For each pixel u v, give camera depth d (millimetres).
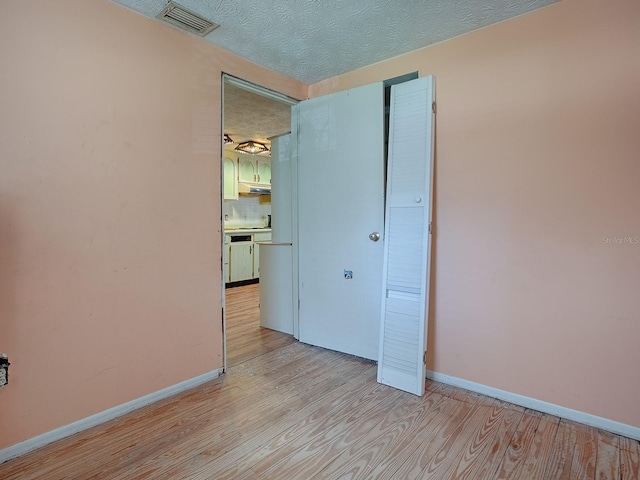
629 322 1709
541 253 1931
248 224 6566
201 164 2266
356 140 2633
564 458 1566
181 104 2152
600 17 1735
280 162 3408
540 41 1904
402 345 2234
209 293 2336
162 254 2076
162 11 1931
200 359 2295
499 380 2094
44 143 1626
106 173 1833
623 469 1494
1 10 1500
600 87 1745
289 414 1929
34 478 1439
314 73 2811
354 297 2715
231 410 1970
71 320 1733
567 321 1868
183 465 1524
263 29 2129
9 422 1562
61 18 1662
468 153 2156
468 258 2178
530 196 1954
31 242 1604
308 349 2918
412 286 2221
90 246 1786
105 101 1820
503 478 1446
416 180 2238
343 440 1696
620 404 1740
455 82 2213
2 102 1508
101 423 1837
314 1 1850
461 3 1863
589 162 1783
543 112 1902
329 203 2811
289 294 3311
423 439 1702
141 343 1997
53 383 1683
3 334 1541
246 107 3580
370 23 2066
